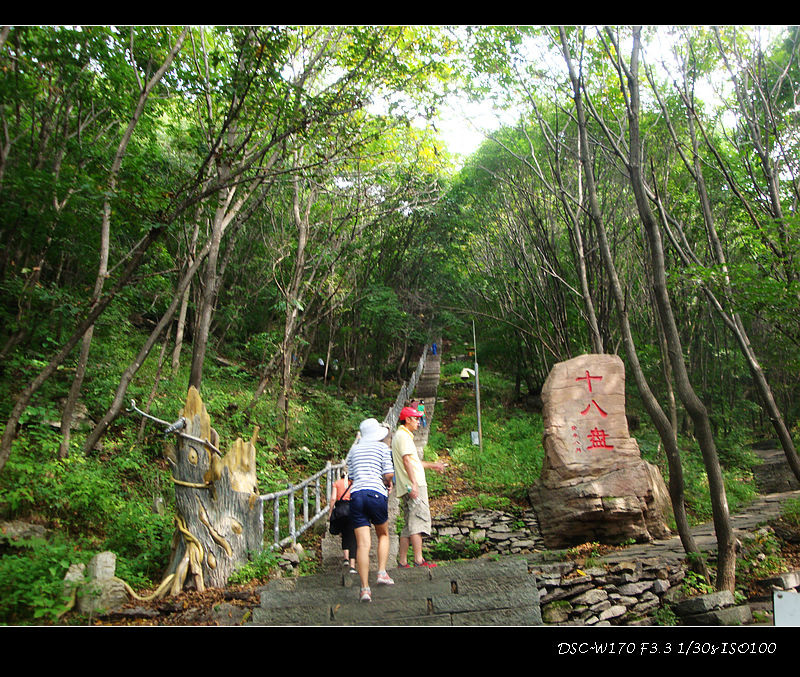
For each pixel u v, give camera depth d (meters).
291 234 15.69
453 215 21.58
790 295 8.09
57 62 8.88
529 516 10.06
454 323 23.72
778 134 10.43
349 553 6.46
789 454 9.11
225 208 10.83
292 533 7.92
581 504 9.12
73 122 10.30
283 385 14.14
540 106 14.77
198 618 5.25
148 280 12.68
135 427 10.27
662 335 15.25
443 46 10.71
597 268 14.95
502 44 11.45
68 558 5.77
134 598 5.46
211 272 10.62
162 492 8.74
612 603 6.18
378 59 9.71
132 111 10.35
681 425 18.03
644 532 8.96
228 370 15.20
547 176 16.62
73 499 7.06
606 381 10.10
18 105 8.69
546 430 10.16
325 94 9.49
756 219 9.36
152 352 14.12
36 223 8.91
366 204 16.22
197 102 9.98
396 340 26.03
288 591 5.66
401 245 21.61
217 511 6.27
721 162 9.88
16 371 10.00
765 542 8.11
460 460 14.48
